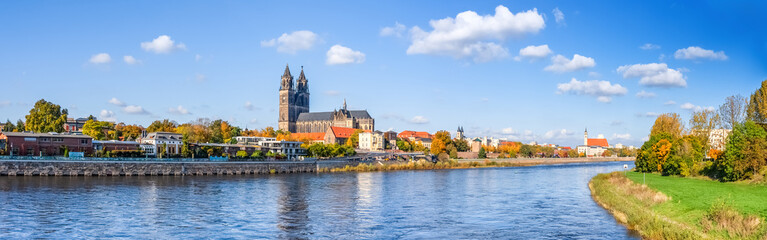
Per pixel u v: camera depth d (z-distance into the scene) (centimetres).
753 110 14862
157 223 7312
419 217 7988
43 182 12325
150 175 15375
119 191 10862
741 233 5394
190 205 9044
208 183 13212
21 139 15688
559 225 7200
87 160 14488
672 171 14375
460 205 9319
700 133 16925
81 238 6319
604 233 6562
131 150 17500
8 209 8212
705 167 13600
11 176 13538
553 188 12675
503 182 14700
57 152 16350
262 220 7650
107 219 7538
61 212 8044
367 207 9050
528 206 9144
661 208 7594
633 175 14825
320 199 10131
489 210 8681
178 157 18725
